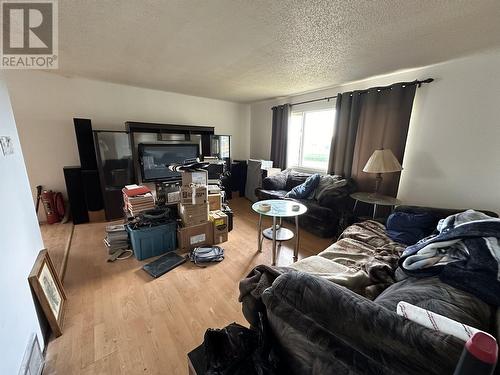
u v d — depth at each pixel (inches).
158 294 68.5
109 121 138.4
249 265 86.0
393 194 104.6
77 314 60.2
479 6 51.5
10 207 44.3
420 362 22.2
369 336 25.3
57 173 126.3
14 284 40.9
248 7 54.2
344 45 74.1
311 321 29.8
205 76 116.0
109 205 127.3
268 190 148.8
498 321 32.0
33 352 43.2
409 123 99.1
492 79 77.4
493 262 38.7
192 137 159.6
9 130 48.9
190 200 92.9
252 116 204.5
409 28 62.2
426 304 34.7
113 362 47.7
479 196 83.4
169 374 45.5
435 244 48.8
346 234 81.3
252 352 35.2
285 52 81.4
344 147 126.0
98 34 70.0
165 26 64.4
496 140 78.2
